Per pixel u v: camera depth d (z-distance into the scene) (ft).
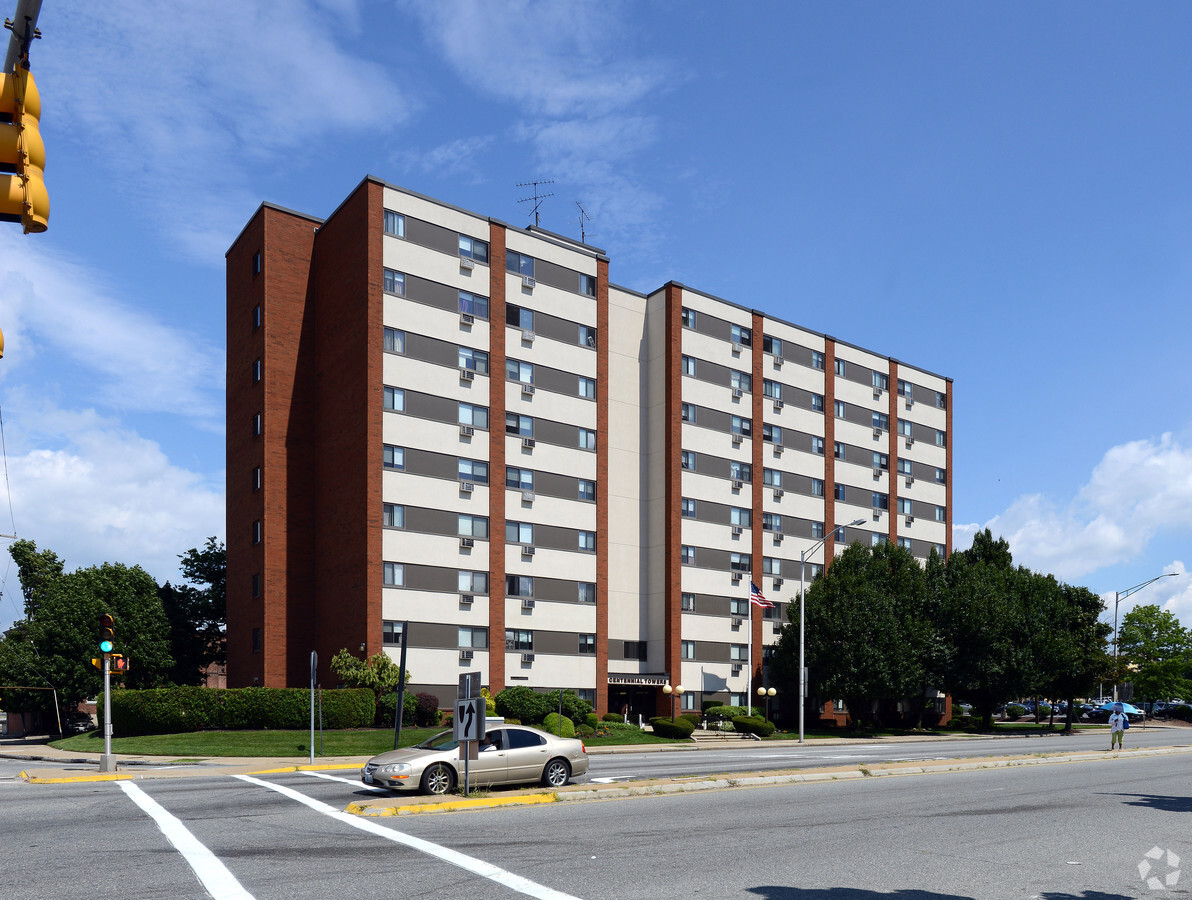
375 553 143.23
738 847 42.06
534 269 168.35
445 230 157.38
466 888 33.14
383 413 146.82
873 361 226.58
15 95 26.09
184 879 35.06
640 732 157.99
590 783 68.90
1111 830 48.19
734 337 196.85
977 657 197.77
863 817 52.60
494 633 154.30
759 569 194.18
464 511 153.89
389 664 139.33
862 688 176.55
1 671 167.43
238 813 55.16
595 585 168.96
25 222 26.21
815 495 208.54
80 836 46.26
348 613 146.30
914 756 112.06
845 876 35.73
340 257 157.58
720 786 68.59
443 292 155.74
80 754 116.16
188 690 127.65
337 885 33.73
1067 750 125.08
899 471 228.63
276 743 117.39
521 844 42.65
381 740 120.88
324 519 156.35
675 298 186.60
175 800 62.90
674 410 183.62
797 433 206.59
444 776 62.13
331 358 158.20
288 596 155.63
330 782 76.43
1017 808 57.52
